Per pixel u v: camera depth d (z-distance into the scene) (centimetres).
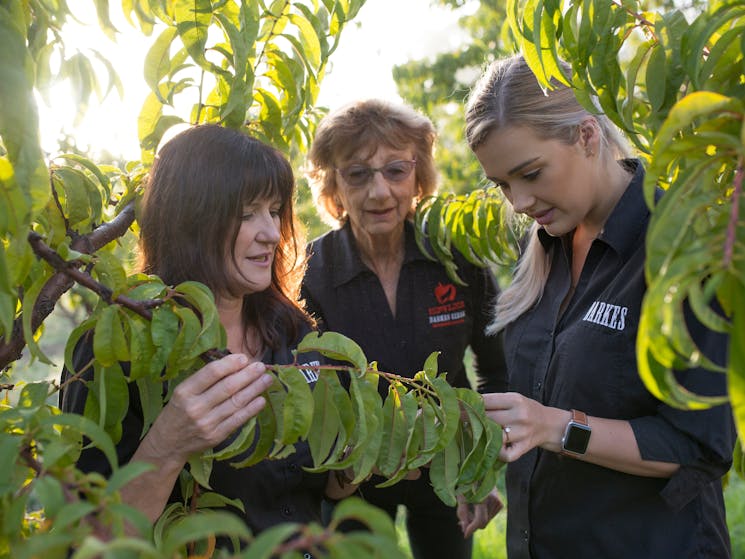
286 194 188
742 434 92
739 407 91
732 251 93
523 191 193
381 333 272
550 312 211
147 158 213
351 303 272
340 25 205
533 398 211
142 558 84
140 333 139
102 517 97
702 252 94
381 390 273
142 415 179
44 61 165
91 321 142
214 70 186
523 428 174
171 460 150
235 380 147
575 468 196
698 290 92
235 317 196
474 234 261
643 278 185
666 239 100
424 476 289
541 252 216
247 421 154
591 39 157
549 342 208
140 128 213
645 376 101
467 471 161
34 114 118
